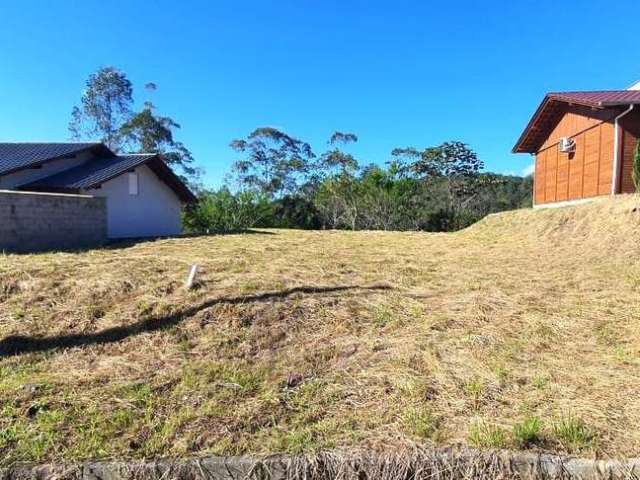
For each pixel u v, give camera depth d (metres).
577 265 6.29
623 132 8.80
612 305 4.34
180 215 15.27
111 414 2.51
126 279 4.93
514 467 2.09
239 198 19.30
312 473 2.10
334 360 3.21
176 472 2.11
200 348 3.42
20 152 12.82
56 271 5.26
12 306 4.23
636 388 2.74
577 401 2.59
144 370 3.08
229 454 2.18
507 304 4.39
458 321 3.92
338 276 5.48
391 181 21.69
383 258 7.18
